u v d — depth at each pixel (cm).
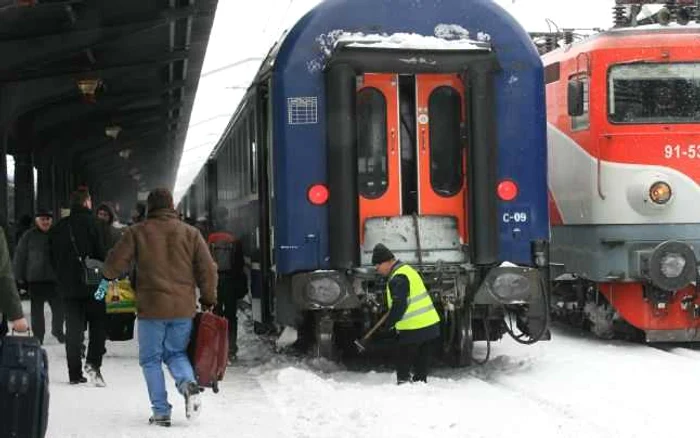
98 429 730
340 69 958
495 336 1076
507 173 991
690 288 1188
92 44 1638
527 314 988
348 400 827
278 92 973
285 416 779
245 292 1167
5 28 1573
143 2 1619
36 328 1284
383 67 964
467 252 998
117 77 2148
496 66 983
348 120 961
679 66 1204
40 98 1883
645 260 1166
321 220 973
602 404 811
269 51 1094
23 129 2316
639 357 1090
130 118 2881
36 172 2727
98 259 936
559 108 1342
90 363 935
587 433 701
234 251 1150
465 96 987
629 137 1194
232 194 1476
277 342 1160
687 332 1196
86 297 927
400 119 1005
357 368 1053
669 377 945
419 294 909
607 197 1198
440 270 975
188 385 727
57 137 2678
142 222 738
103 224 938
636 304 1207
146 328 731
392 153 1002
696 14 1249
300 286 959
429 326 908
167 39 1827
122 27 1642
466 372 1009
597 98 1206
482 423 737
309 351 1111
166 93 2616
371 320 971
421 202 1002
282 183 973
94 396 874
